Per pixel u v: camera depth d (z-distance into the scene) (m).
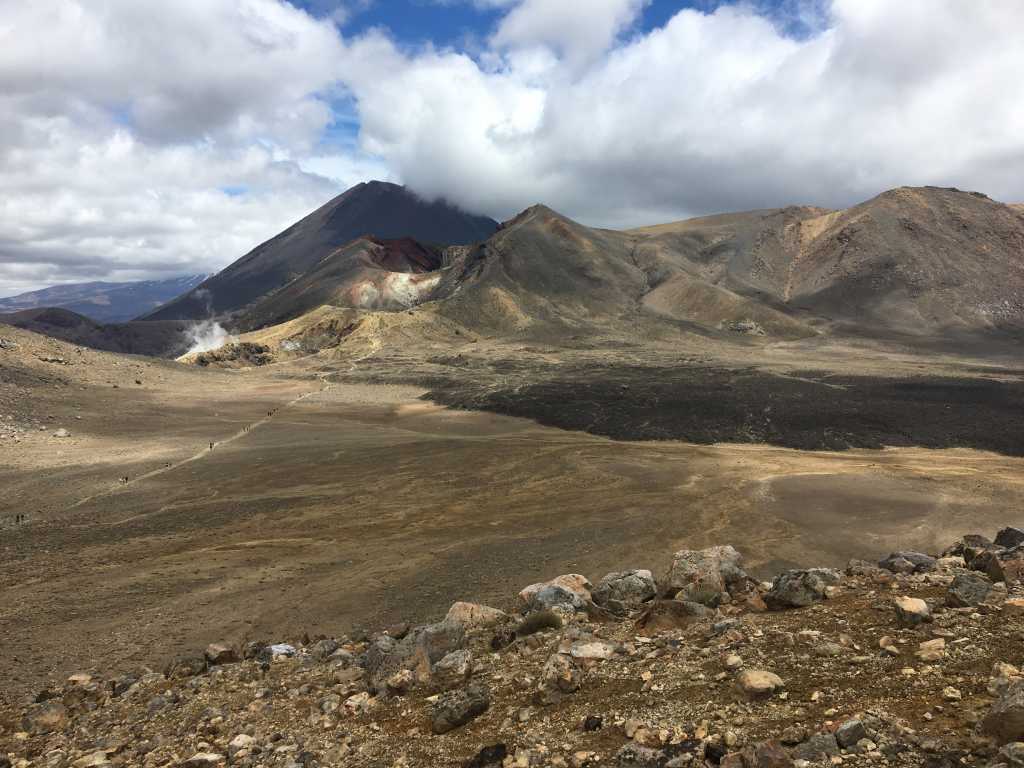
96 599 27.94
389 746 8.43
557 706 8.45
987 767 4.73
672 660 9.09
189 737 10.42
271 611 26.78
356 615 26.28
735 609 11.81
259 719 10.72
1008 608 8.05
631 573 15.54
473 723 8.58
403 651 11.71
